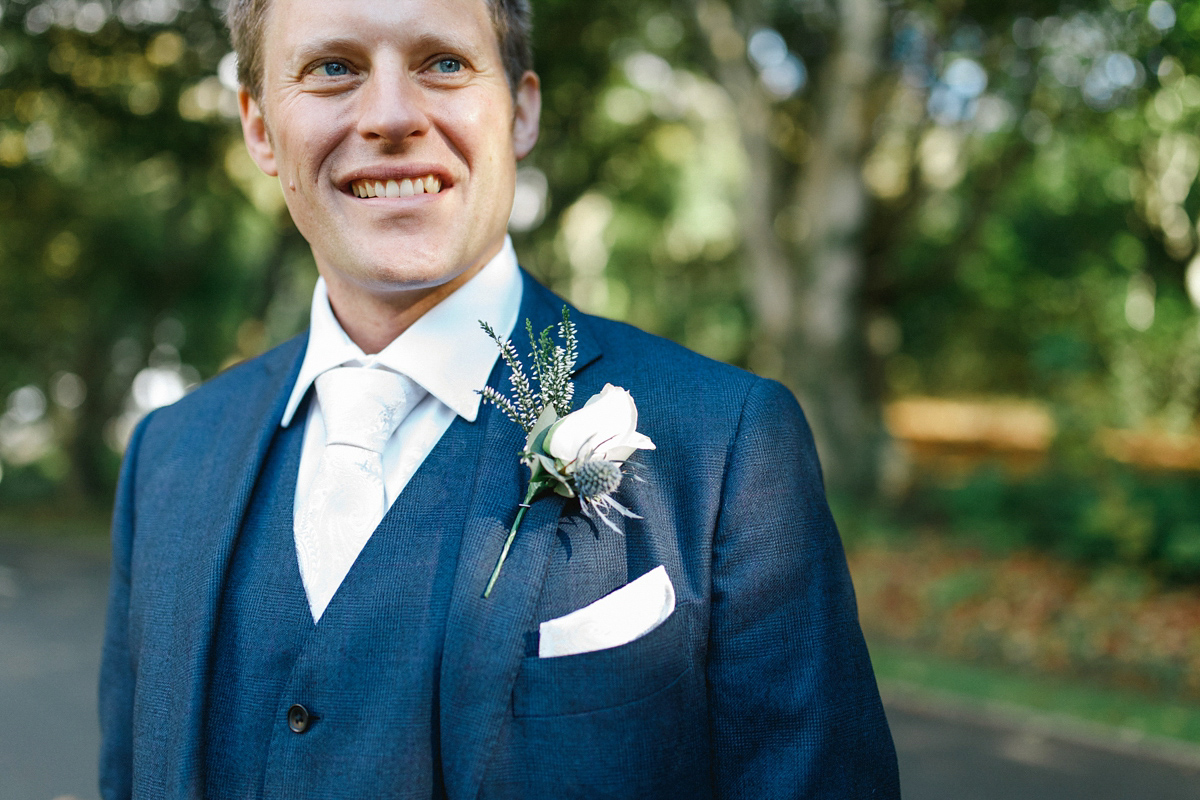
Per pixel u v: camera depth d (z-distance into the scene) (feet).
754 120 33.37
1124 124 29.68
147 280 57.62
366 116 3.66
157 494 4.42
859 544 30.40
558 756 3.27
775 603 3.59
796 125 37.04
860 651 3.73
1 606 28.27
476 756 3.31
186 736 3.66
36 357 62.34
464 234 3.83
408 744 3.42
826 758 3.44
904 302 42.37
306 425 4.16
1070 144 34.22
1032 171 38.45
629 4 34.58
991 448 63.82
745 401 3.83
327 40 3.68
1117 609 22.90
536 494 3.64
